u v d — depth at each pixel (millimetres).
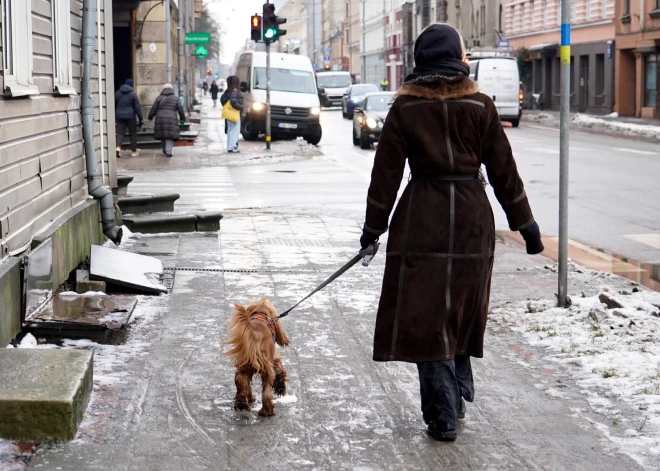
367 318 8219
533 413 5699
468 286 5141
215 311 8406
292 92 35344
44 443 5070
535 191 19031
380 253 11852
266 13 30594
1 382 5312
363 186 20406
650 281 10484
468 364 5496
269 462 4910
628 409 5723
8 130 7465
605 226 14562
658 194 18406
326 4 159875
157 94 35562
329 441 5230
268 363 5508
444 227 5094
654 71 47625
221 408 5750
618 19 50500
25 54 8227
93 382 6094
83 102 10734
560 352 7035
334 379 6398
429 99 5098
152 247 11867
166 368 6598
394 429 5434
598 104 54250
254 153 29469
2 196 7199
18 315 7051
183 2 47344
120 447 5055
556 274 10484
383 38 112875
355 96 56125
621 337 7316
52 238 8312
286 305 8703
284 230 13680
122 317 7434
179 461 4891
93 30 10750
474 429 5430
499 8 73188
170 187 19984
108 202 11070
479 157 5184
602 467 4848
